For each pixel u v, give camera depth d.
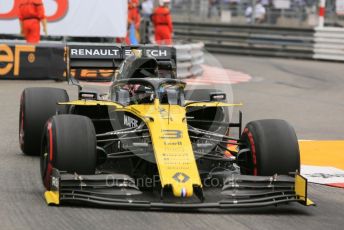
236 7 117.69
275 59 100.00
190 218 23.95
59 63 66.81
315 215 25.42
